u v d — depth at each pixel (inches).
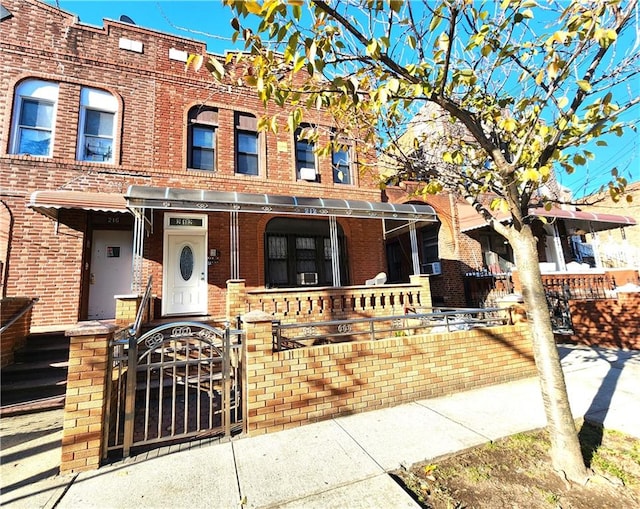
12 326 211.6
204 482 110.1
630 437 134.0
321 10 102.6
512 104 152.2
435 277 494.6
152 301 297.3
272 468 117.8
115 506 99.2
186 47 361.4
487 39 125.5
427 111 202.5
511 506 97.7
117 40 331.9
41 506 99.4
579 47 105.3
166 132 336.8
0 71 285.4
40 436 149.4
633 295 267.4
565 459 112.8
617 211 621.9
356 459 122.0
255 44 105.6
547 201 142.0
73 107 304.5
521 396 181.2
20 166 278.7
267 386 149.7
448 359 191.5
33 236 275.3
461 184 154.9
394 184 176.9
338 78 111.6
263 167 374.6
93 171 301.7
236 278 311.6
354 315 318.3
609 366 225.5
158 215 319.3
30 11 302.2
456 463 120.1
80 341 124.7
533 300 128.5
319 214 322.0
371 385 169.8
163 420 168.4
